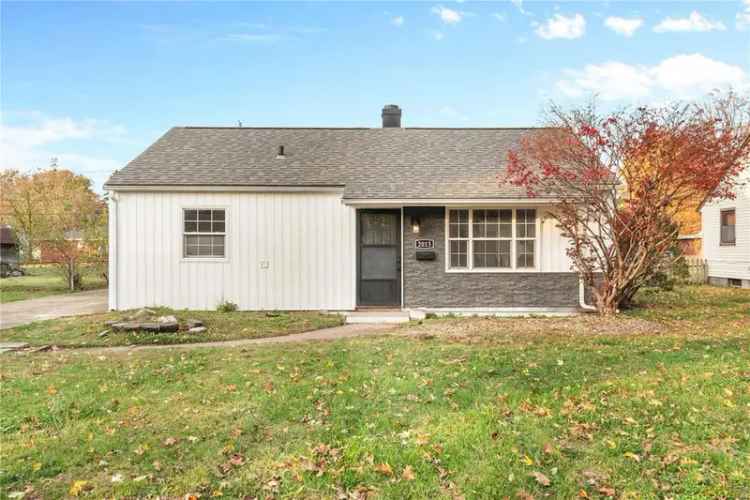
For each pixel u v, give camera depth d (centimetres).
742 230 1908
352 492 344
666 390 528
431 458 387
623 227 1065
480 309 1267
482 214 1278
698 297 1499
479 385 566
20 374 669
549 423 447
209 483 358
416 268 1284
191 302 1320
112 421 481
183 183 1299
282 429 453
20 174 3809
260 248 1327
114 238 1309
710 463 370
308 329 1048
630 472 361
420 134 1576
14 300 1714
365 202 1234
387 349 780
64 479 367
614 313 1129
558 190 1116
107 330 995
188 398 549
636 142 1002
